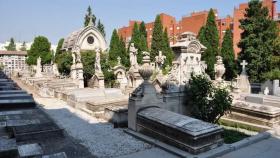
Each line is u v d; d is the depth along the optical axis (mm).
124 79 31109
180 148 9164
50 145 9633
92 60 34750
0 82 27984
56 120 13633
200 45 14375
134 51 30188
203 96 11922
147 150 9344
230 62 42156
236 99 16391
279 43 32062
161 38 55594
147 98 11422
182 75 13367
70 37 49312
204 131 8938
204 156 8609
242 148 9805
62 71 41031
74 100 17734
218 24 66312
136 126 11188
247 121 13617
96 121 13508
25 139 9914
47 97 22688
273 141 10641
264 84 28188
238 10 56188
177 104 12602
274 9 51562
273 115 12609
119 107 13539
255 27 33594
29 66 69938
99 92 19641
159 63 38375
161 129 9922
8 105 14961
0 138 9547
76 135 10961
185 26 72188
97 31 45875
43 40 69062
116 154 8914
